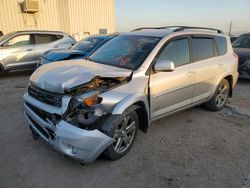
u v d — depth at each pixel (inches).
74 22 613.0
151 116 139.2
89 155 108.9
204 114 191.5
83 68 126.4
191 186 107.5
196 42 166.6
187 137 152.3
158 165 122.0
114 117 113.0
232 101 227.8
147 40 149.1
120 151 125.0
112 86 116.5
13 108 195.6
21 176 110.7
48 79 113.0
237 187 107.4
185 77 153.9
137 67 131.6
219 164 124.3
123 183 108.3
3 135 147.9
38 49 339.9
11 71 322.7
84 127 106.9
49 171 114.7
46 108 110.5
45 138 115.6
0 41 315.6
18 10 514.6
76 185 106.2
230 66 194.5
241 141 149.4
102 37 314.2
